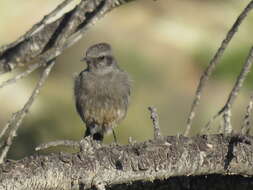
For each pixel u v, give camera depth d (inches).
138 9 700.0
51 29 371.9
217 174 312.8
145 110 636.1
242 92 606.5
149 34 680.4
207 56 673.0
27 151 595.8
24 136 600.1
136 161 284.0
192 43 679.1
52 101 626.8
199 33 684.7
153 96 647.8
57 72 651.5
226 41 295.9
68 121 624.1
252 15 609.6
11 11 673.0
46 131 609.9
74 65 655.8
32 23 673.0
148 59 662.5
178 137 292.4
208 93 637.3
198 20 692.1
